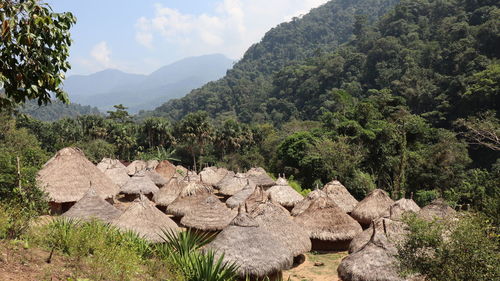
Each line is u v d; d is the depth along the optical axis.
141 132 65.38
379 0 178.12
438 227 6.43
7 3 4.83
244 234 9.88
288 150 39.25
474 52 56.47
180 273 6.36
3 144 23.06
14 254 5.38
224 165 58.06
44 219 8.57
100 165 28.64
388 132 36.22
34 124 53.19
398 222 11.38
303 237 12.76
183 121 58.91
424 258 6.38
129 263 6.14
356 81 83.94
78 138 56.00
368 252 10.03
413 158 34.19
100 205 13.20
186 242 7.95
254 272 9.13
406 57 70.00
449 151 33.62
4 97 5.41
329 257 13.82
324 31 181.50
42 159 17.61
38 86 5.42
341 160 33.81
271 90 117.19
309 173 35.81
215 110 132.25
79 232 6.59
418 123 37.50
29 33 4.83
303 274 11.92
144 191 22.08
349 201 19.42
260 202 14.42
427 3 91.06
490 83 44.66
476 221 6.62
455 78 52.88
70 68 5.73
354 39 113.75
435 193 30.28
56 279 4.98
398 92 62.88
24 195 9.18
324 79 93.12
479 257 5.82
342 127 38.16
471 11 74.88
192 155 62.62
